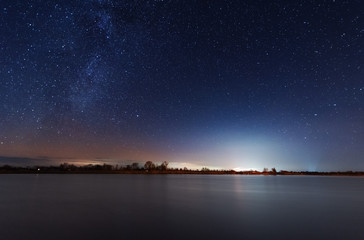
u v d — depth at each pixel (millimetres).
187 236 9930
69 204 18812
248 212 15414
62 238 9703
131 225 11836
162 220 12969
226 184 46781
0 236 9992
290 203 19734
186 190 31625
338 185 46594
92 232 10531
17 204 18859
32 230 10922
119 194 26156
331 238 9742
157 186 38750
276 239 9578
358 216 14117
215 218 13547
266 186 41719
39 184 42906
